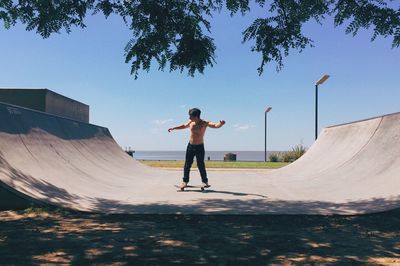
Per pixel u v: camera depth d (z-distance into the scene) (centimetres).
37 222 552
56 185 771
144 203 731
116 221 570
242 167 1950
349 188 859
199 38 708
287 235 484
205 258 381
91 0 719
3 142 766
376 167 945
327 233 496
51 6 707
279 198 802
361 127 1261
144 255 390
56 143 1049
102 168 1175
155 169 1647
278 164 2281
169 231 503
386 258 384
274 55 723
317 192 880
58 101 1791
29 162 798
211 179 1252
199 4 737
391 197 692
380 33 682
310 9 717
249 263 365
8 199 640
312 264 363
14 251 401
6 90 1591
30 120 983
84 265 355
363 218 597
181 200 773
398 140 977
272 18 727
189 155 937
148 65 721
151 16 696
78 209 636
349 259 380
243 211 650
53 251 402
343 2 705
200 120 938
